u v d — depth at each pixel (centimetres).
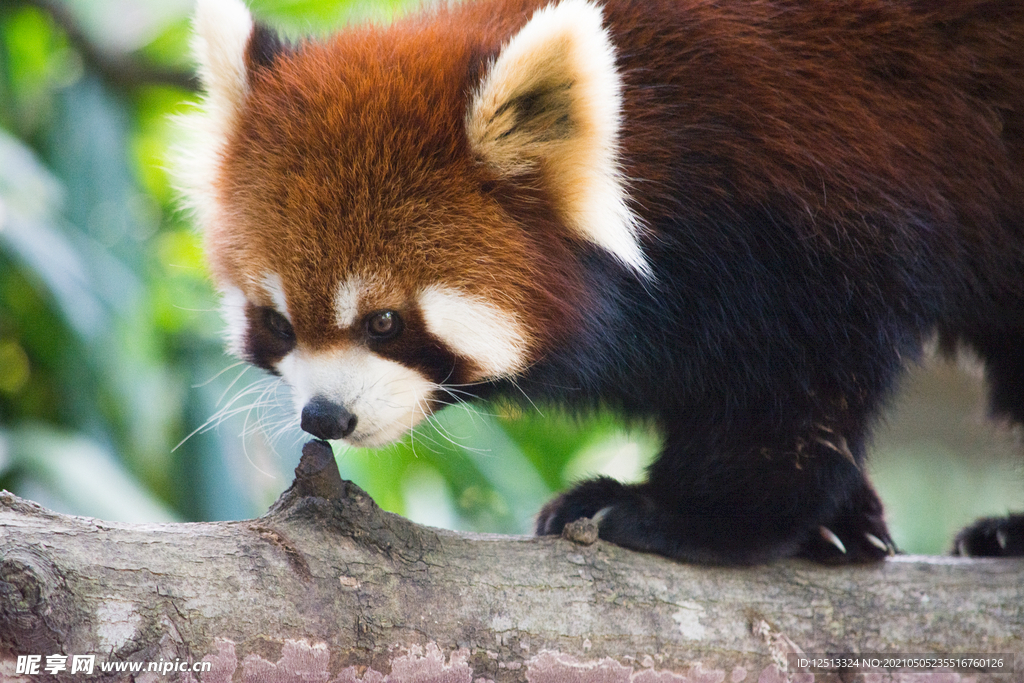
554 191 587
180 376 1099
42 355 1103
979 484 1330
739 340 642
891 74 632
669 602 566
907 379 724
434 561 511
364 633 470
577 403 713
